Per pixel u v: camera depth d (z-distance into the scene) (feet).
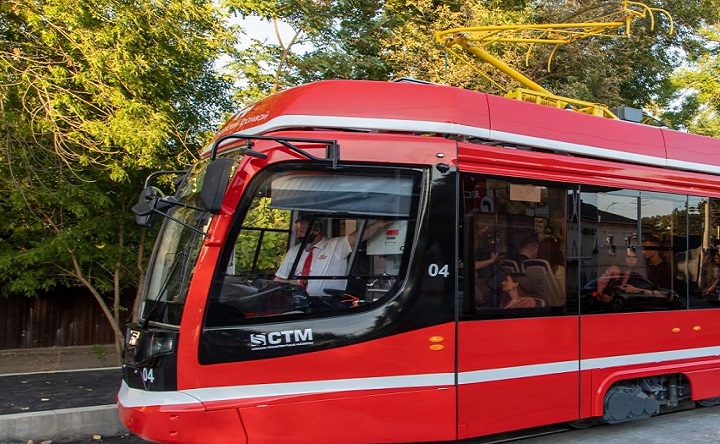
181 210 15.44
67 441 19.25
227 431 12.94
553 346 16.37
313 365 13.60
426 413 14.37
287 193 13.93
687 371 19.25
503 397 15.37
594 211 17.70
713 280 20.43
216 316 13.17
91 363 34.47
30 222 31.27
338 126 14.90
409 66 41.09
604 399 17.46
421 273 14.53
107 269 32.45
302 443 13.42
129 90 26.22
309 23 36.60
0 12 25.44
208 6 29.14
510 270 15.83
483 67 40.06
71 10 24.14
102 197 28.25
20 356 36.91
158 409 12.84
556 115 17.75
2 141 25.13
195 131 32.32
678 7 50.70
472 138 16.02
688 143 20.79
